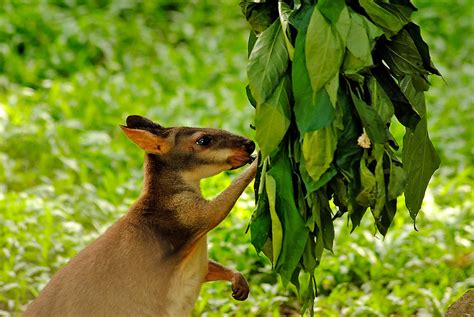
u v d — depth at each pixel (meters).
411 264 11.98
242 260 12.18
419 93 8.05
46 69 18.75
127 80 18.23
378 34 7.14
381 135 7.31
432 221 12.91
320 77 7.07
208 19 20.98
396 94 7.68
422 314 10.83
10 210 13.36
